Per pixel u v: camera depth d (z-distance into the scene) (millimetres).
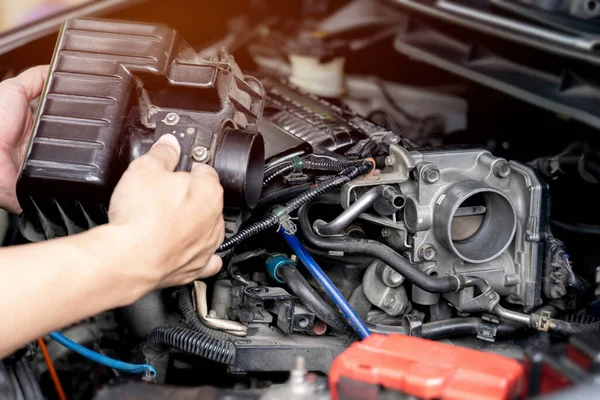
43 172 1186
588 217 1799
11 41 1909
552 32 1671
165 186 1062
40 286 946
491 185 1465
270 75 2371
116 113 1231
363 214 1486
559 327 1388
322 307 1375
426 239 1430
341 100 2445
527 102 1812
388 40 2504
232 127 1306
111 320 1641
